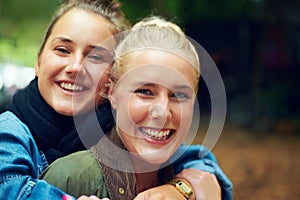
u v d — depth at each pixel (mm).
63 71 2117
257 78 13344
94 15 2195
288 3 13875
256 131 12758
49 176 1789
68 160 1812
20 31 8312
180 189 1978
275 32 14461
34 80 2270
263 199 7059
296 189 7555
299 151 10445
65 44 2141
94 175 1776
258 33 13547
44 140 2141
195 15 12758
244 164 9172
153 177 1987
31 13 8305
